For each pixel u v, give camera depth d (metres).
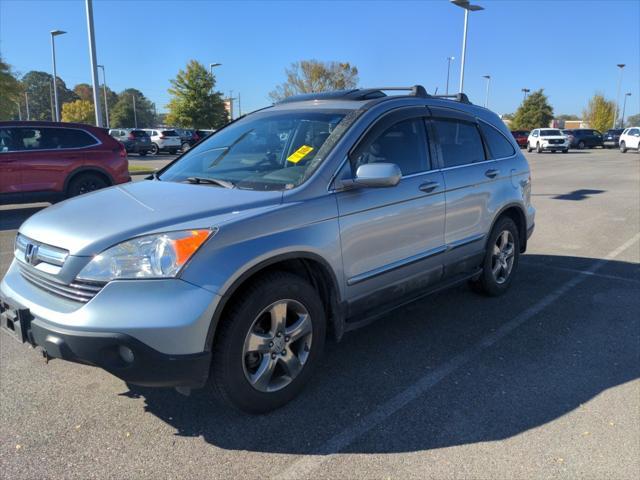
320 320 3.36
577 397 3.40
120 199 3.36
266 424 3.11
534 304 5.11
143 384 2.74
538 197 13.12
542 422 3.12
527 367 3.82
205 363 2.78
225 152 4.04
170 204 3.14
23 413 3.23
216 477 2.66
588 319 4.73
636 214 10.41
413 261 4.00
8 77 30.16
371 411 3.25
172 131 36.47
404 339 4.30
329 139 3.62
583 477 2.64
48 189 10.26
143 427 3.09
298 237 3.14
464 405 3.31
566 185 15.91
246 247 2.90
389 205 3.74
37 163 10.07
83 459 2.80
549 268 6.44
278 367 3.29
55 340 2.73
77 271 2.78
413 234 3.98
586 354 4.03
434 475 2.66
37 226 3.21
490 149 5.03
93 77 17.66
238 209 3.06
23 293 3.07
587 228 9.06
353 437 2.98
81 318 2.67
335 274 3.41
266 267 3.15
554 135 38.84
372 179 3.36
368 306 3.75
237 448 2.89
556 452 2.84
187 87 48.62
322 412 3.23
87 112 81.69
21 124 10.07
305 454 2.84
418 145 4.18
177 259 2.72
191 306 2.70
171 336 2.67
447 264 4.41
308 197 3.29
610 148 46.97
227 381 2.93
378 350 4.10
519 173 5.29
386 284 3.83
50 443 2.94
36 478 2.65
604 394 3.44
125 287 2.69
